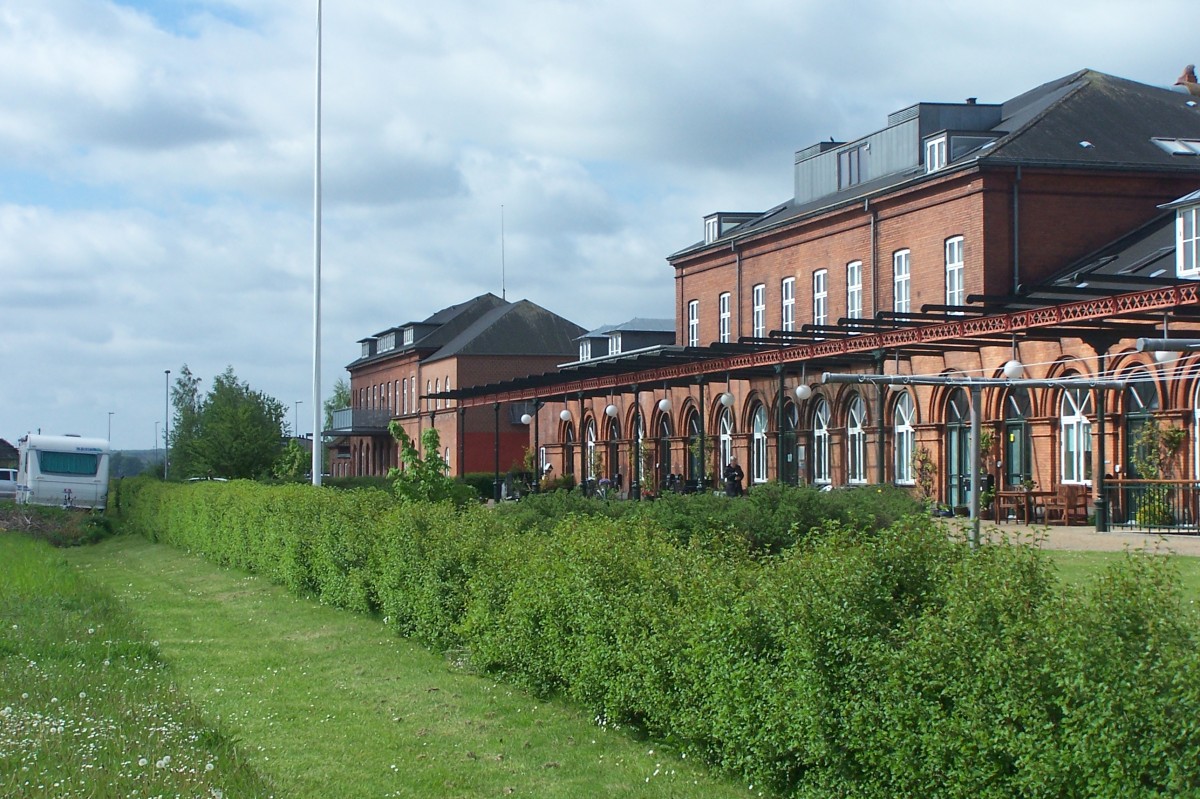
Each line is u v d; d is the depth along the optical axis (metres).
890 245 37.03
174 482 41.44
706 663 8.69
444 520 15.53
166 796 7.55
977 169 32.59
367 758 9.75
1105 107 35.50
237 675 13.38
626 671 9.85
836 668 7.52
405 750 9.99
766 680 8.01
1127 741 5.77
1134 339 25.86
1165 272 28.69
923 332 28.08
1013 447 31.42
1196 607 6.51
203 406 67.31
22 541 34.12
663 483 46.38
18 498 53.88
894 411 36.06
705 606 8.88
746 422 43.75
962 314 30.52
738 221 49.91
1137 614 6.19
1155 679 5.80
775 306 43.94
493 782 9.03
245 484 29.44
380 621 17.11
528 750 9.87
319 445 32.72
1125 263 30.64
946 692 6.66
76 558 34.44
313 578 20.34
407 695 12.09
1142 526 25.28
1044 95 39.59
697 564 9.84
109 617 16.61
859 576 7.60
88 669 12.51
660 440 50.12
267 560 23.48
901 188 35.88
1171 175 33.31
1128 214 33.41
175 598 21.52
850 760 7.46
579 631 10.73
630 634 9.78
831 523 8.67
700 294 49.69
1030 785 6.20
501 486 55.09
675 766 9.06
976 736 6.44
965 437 33.16
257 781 8.28
